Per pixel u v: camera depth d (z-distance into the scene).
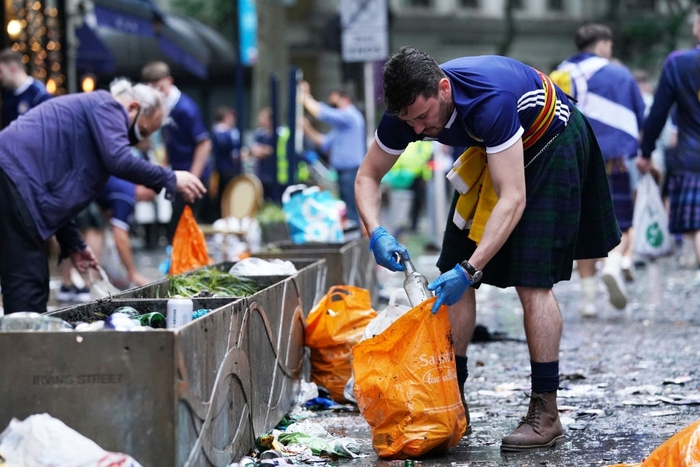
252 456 8.52
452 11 96.88
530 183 8.85
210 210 36.00
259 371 9.00
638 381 11.62
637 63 91.31
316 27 89.44
